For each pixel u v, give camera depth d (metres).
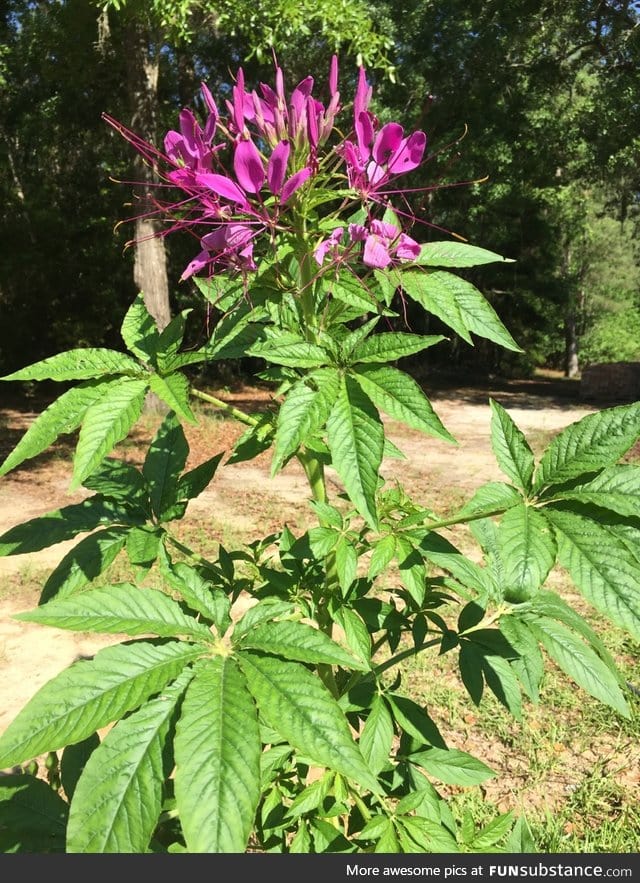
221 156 1.41
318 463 1.47
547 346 24.52
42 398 15.55
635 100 14.05
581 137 15.94
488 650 1.50
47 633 4.59
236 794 0.83
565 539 1.05
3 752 0.89
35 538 1.37
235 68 14.97
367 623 1.47
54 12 11.48
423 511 1.45
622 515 1.08
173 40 9.32
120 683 0.97
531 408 15.80
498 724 3.39
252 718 0.90
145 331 1.35
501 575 1.63
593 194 23.28
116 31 11.70
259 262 1.31
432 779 3.05
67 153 17.44
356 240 1.25
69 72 12.81
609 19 14.20
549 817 2.65
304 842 1.44
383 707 1.50
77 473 1.11
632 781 2.99
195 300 16.47
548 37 14.96
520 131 16.28
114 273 17.20
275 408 1.51
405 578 1.30
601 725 3.36
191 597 1.14
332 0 8.84
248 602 4.70
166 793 1.32
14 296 16.50
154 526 1.42
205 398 1.44
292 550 1.36
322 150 1.37
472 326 1.32
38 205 16.22
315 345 1.17
